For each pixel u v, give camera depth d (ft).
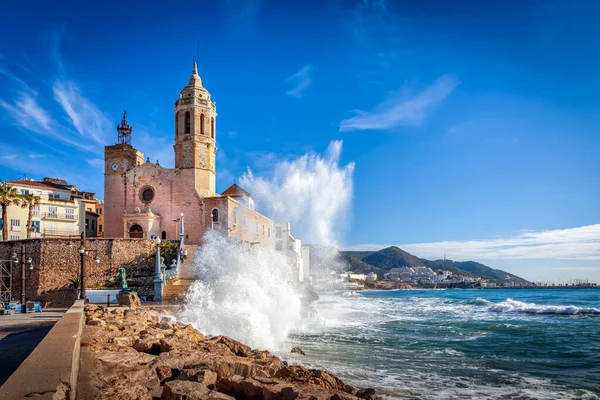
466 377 68.80
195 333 78.48
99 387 34.42
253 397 37.04
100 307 105.50
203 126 239.50
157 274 149.48
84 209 284.20
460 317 178.70
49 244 186.29
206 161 237.04
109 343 54.08
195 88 240.53
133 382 37.06
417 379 66.39
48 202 267.39
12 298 184.85
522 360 83.46
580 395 59.47
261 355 62.44
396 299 411.13
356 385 61.21
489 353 90.68
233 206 233.14
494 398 57.41
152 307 117.80
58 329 50.08
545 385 64.59
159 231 230.27
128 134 254.68
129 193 237.45
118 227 236.63
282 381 42.06
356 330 128.47
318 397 36.70
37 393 21.89
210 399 31.96
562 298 419.13
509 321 159.43
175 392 32.24
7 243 191.93
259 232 284.20
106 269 188.34
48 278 184.24
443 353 89.97
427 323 150.71
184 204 230.27
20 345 57.77
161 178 234.17
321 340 106.63
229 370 45.16
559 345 101.14
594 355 88.89
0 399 20.81
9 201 234.17
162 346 56.08
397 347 96.94
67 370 27.07
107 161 241.76
